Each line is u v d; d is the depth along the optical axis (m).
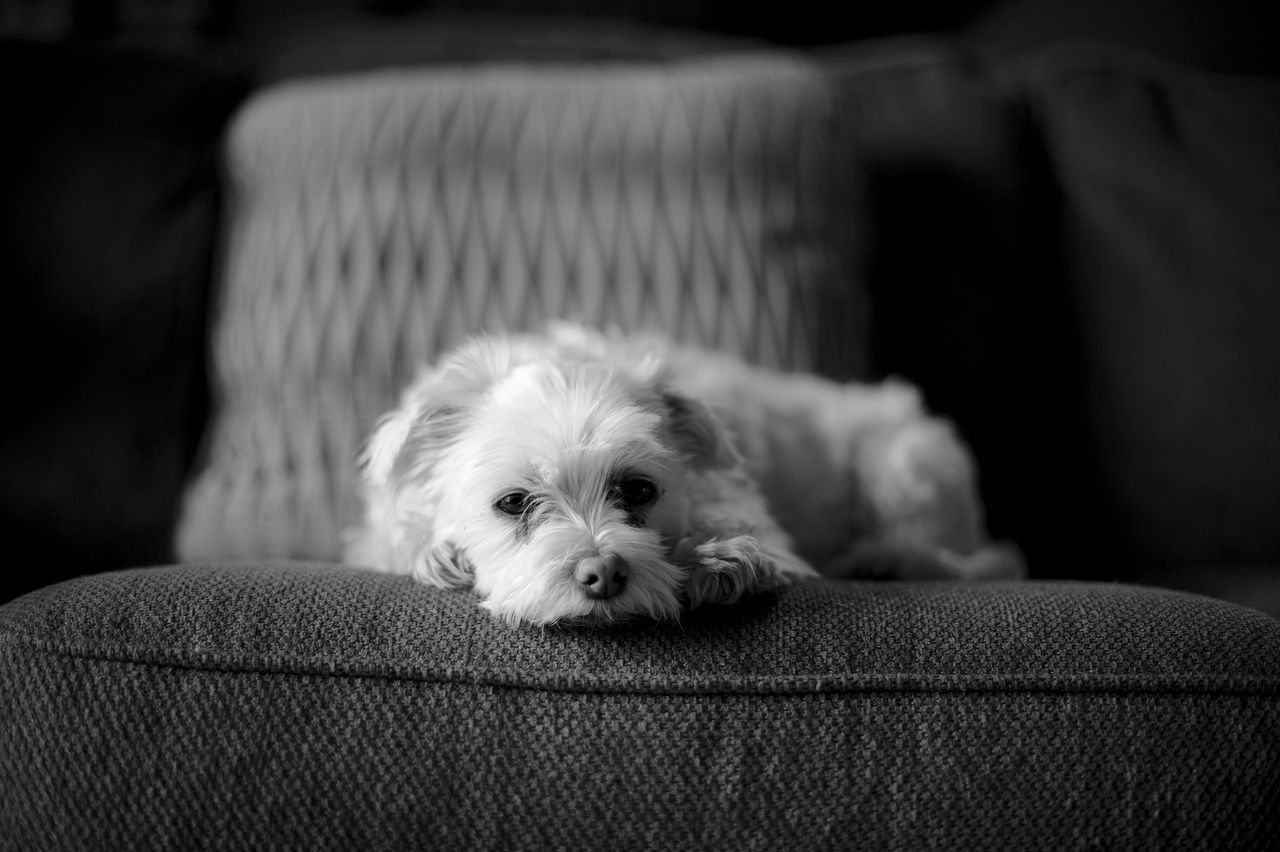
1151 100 2.04
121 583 1.05
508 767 0.93
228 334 1.86
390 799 0.92
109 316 1.85
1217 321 1.84
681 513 1.38
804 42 2.54
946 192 2.08
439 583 1.29
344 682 0.95
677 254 1.83
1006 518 2.02
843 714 0.95
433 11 2.39
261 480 1.73
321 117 1.89
